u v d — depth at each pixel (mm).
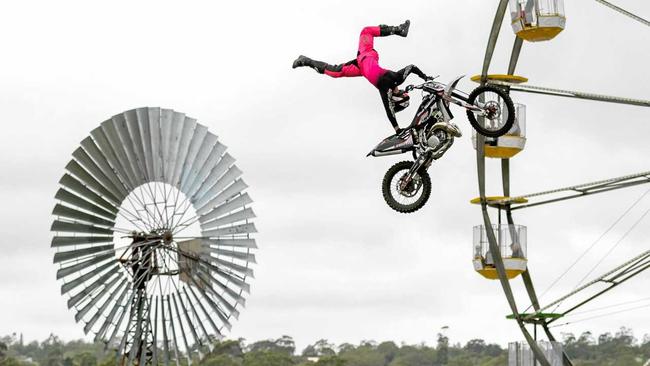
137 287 36250
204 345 36375
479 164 39469
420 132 27281
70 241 36031
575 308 39156
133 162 36656
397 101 27109
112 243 36312
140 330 36156
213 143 37344
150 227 36531
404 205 27781
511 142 39344
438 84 27047
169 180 36750
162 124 37094
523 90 38406
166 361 36125
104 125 36562
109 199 36344
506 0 36094
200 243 36656
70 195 36156
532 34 37625
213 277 36562
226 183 37188
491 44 37438
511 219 40844
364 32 27203
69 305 35688
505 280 39812
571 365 39500
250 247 36875
